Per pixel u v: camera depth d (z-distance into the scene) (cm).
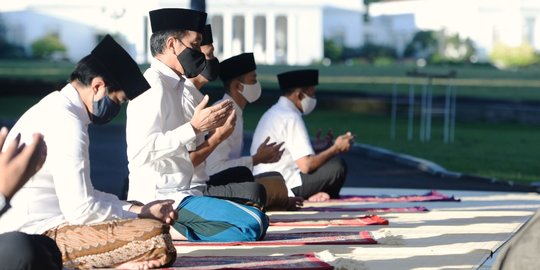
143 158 785
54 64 5972
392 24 7931
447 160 1923
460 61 7138
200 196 815
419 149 2138
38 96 3712
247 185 874
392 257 758
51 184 672
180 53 805
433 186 1577
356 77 4847
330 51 7494
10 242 590
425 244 820
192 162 822
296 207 1039
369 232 867
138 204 738
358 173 1784
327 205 1097
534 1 7419
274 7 7181
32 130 657
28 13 7325
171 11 809
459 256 767
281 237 834
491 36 7462
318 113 3231
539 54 7044
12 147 499
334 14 7912
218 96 2492
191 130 774
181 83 819
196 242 802
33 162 501
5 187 495
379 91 3819
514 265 534
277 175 1034
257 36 7538
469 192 1300
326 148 1154
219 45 7350
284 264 700
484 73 5478
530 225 538
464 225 933
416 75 2280
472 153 2073
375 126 2805
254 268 683
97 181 1666
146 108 788
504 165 1864
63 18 7344
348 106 3362
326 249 787
